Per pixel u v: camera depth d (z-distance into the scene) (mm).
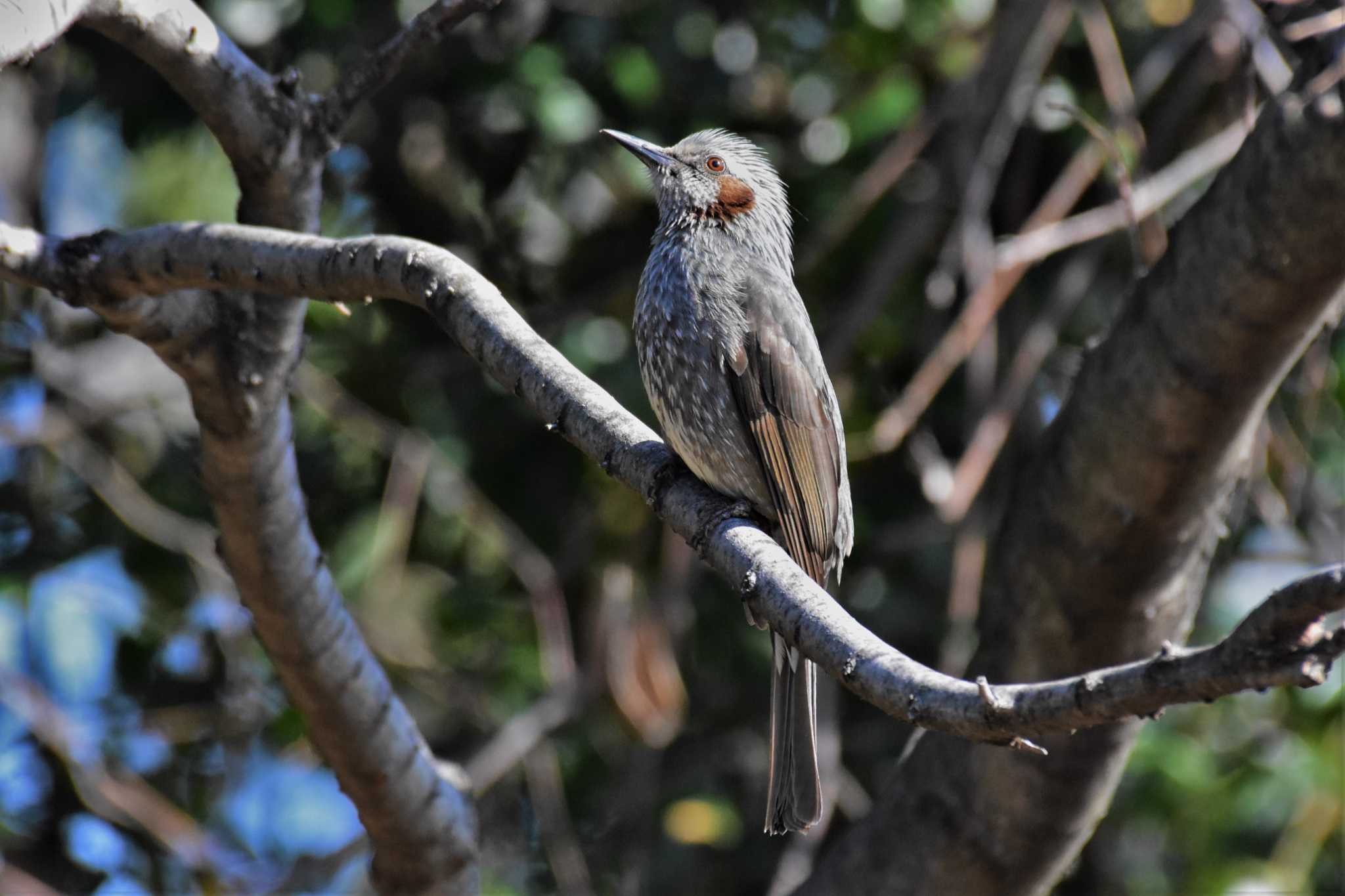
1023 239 10172
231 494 7922
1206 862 11789
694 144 9195
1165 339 7984
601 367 12234
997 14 12039
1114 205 10672
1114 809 12094
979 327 10031
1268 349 7781
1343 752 11609
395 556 11500
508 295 12805
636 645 11031
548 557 12570
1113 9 13133
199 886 10859
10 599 11891
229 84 7305
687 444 8727
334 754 8578
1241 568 13062
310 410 12539
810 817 7816
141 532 11727
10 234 7184
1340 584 3998
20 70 12117
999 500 12344
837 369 11445
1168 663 4266
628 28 12391
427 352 12742
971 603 10875
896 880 9312
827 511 8742
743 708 12625
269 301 7457
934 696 4637
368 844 11047
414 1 12164
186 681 12367
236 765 12164
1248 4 11117
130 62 12188
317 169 7762
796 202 12688
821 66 12555
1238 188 7648
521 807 12750
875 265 11938
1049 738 8641
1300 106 7430
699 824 11695
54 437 11477
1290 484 11398
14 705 10820
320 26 11906
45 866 11734
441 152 12711
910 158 11430
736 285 8672
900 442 12742
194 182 12820
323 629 8250
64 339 12805
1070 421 8492
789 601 5539
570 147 12617
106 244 7203
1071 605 8703
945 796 9133
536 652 12211
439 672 11984
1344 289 7695
